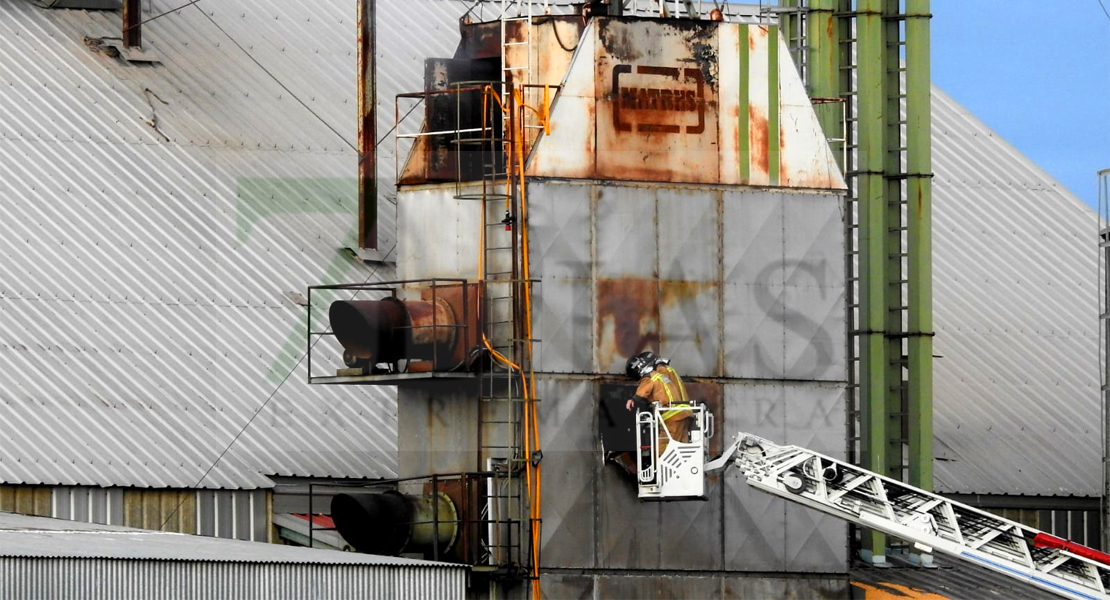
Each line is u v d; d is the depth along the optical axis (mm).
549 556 88500
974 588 97812
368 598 73250
